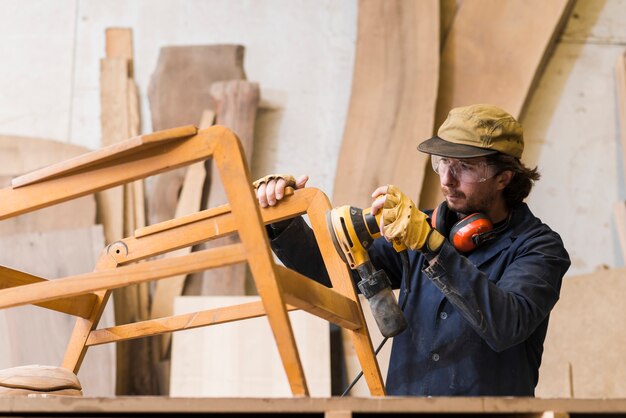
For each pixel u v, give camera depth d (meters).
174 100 4.17
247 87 4.14
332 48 4.28
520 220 2.23
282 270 1.57
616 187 4.09
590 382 3.55
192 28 4.31
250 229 1.50
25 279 2.00
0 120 4.22
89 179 1.58
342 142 4.05
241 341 3.78
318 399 1.34
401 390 2.16
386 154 3.99
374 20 4.18
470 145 2.11
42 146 4.07
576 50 4.21
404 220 1.86
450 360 2.12
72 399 1.32
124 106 4.17
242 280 3.98
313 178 4.14
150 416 1.42
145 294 3.97
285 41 4.29
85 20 4.32
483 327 1.89
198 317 1.96
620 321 3.58
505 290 2.00
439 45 4.13
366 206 3.94
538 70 4.11
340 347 3.94
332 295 1.81
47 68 4.28
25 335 3.71
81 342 2.04
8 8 4.34
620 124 4.08
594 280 3.70
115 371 3.66
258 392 3.70
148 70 4.27
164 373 3.89
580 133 4.14
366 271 1.97
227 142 1.52
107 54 4.27
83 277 1.57
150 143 1.51
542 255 2.11
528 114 4.16
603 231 4.04
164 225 1.98
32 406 1.32
